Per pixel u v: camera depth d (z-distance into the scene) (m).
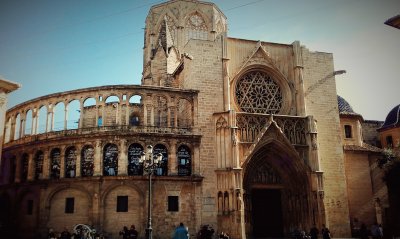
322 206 41.28
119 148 38.56
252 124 42.34
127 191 37.88
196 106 41.56
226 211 38.88
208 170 40.06
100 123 49.28
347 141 51.75
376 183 48.66
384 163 46.38
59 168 40.56
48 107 43.00
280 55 47.34
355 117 53.03
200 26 63.59
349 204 46.47
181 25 62.00
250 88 45.59
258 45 46.16
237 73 44.56
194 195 38.94
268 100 46.00
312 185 42.12
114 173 38.53
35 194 40.88
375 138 60.34
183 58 46.31
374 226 38.91
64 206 38.81
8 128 48.53
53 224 38.69
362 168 48.25
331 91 47.94
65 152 40.38
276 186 43.38
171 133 39.81
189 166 40.06
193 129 40.84
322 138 45.91
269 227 42.75
